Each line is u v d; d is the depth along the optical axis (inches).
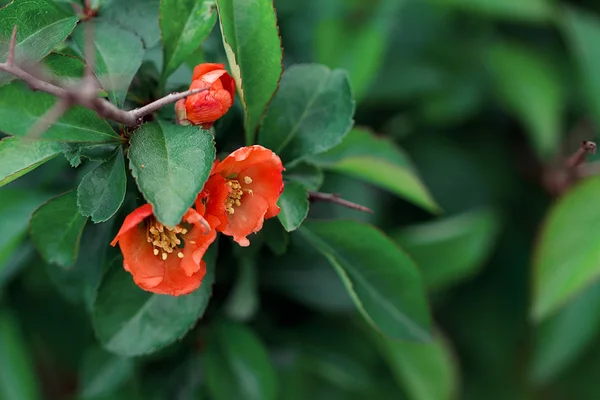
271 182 20.6
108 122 20.8
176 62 21.8
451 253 26.0
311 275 25.2
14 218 24.0
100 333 21.8
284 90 22.2
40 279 26.5
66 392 30.6
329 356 26.1
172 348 24.4
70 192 21.3
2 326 26.3
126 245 20.4
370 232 22.5
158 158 20.1
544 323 28.9
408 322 23.0
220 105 20.6
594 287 28.6
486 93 29.6
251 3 21.3
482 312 30.1
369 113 29.0
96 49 21.5
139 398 25.5
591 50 28.6
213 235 20.1
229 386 24.3
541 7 28.6
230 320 24.6
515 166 30.2
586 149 23.0
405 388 28.3
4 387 26.2
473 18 29.7
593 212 26.5
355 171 24.6
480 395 30.7
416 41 29.3
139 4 22.3
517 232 30.1
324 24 27.2
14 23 21.1
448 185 29.6
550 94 29.0
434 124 29.6
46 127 19.9
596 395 33.0
